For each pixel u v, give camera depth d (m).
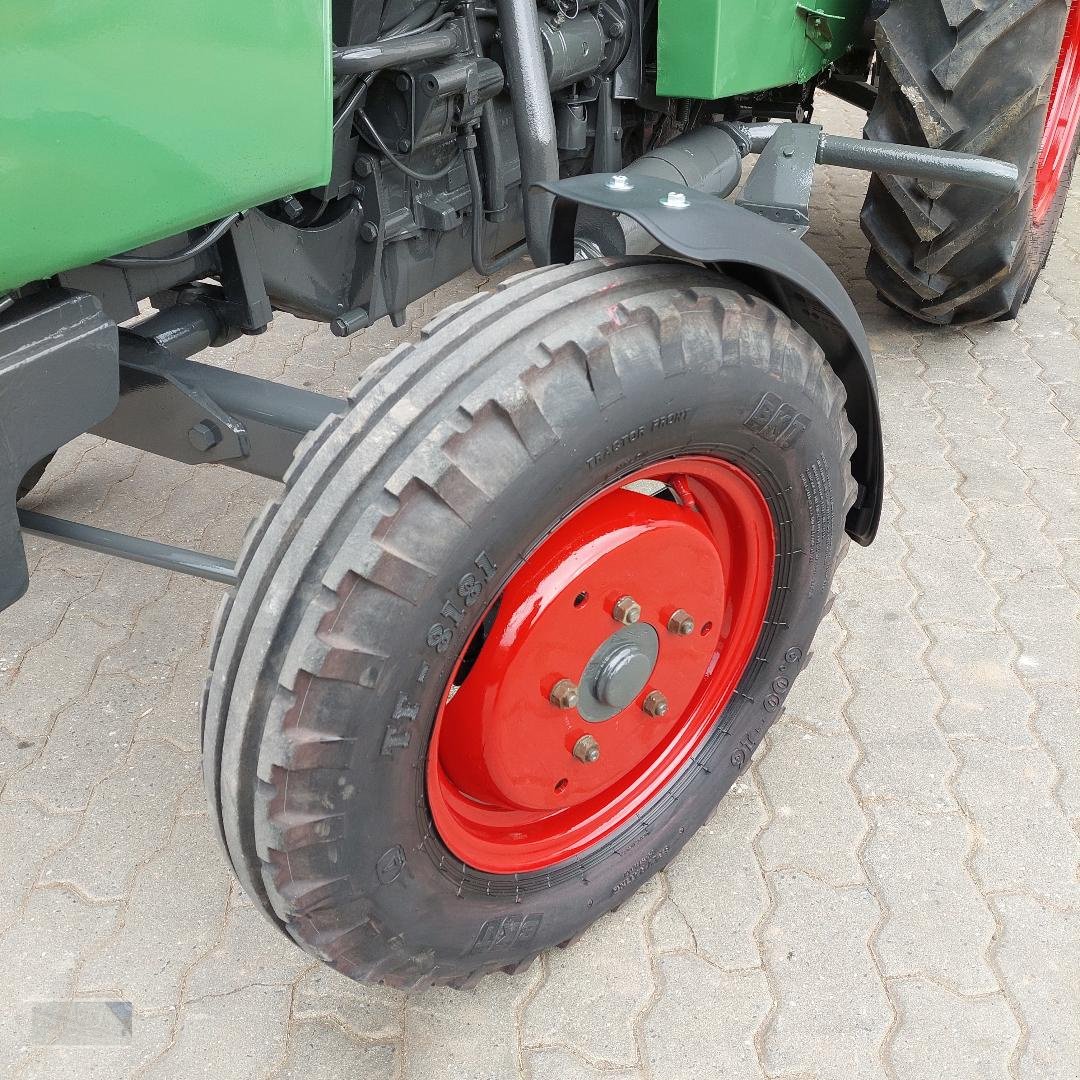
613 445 1.37
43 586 2.77
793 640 1.95
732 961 1.93
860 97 3.68
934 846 2.14
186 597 2.76
